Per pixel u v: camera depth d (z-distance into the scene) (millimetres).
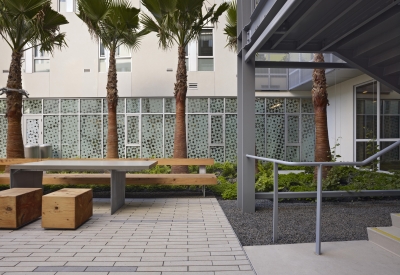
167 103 10805
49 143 10852
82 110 10844
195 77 10672
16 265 2426
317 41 4594
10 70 6949
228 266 2420
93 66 10719
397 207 4793
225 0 10352
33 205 3791
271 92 10844
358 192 4734
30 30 6902
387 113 7887
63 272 2291
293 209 4648
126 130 10781
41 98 10820
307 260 2557
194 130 10812
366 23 3828
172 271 2320
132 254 2668
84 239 3084
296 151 11000
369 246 2912
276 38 4352
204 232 3334
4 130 10922
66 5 10781
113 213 4223
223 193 5570
